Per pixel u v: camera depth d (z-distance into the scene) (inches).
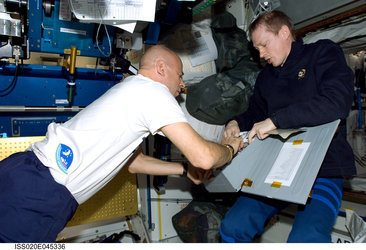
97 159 51.4
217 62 105.8
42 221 48.1
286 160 53.1
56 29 76.4
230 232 56.8
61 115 87.4
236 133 66.4
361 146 108.7
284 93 64.9
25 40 73.8
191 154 48.3
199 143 48.1
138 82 53.9
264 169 56.9
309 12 94.6
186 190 111.7
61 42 78.1
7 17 68.9
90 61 116.4
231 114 99.0
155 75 57.7
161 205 105.7
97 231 103.3
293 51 62.4
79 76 88.2
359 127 109.3
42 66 79.7
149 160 72.5
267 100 69.1
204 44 105.3
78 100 88.7
